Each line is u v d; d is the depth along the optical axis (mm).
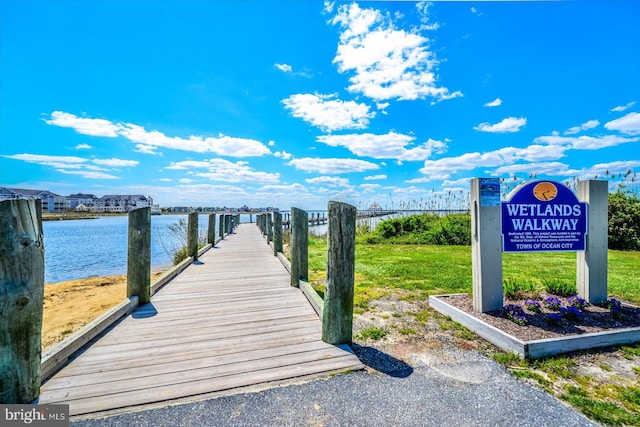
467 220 11461
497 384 2139
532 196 3531
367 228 13992
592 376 2271
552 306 3416
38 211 1812
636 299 4012
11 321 1703
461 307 3559
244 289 4473
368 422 1729
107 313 3072
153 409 1813
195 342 2693
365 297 4363
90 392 1942
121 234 21156
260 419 1742
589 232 3637
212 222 9508
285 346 2631
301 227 4621
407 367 2369
